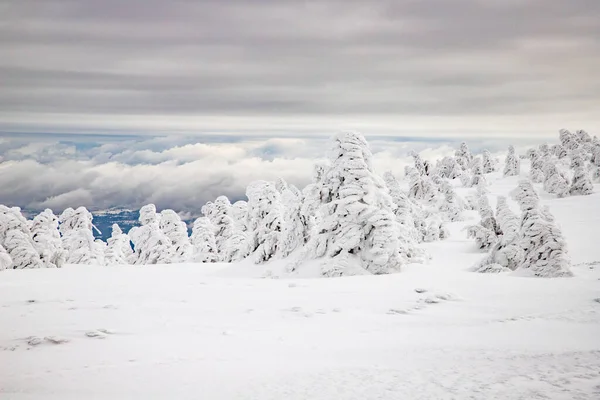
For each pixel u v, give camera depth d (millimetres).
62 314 20781
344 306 21719
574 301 20766
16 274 36688
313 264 34344
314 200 36594
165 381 12930
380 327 18391
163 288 27906
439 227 67000
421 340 16391
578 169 88438
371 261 32875
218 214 67938
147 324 19172
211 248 62156
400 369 13195
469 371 12664
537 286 24422
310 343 16484
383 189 35281
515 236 38000
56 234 53125
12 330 18266
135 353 15594
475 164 128375
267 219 41656
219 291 26297
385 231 32594
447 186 86000
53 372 13789
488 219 55406
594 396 10477
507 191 98688
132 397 11812
